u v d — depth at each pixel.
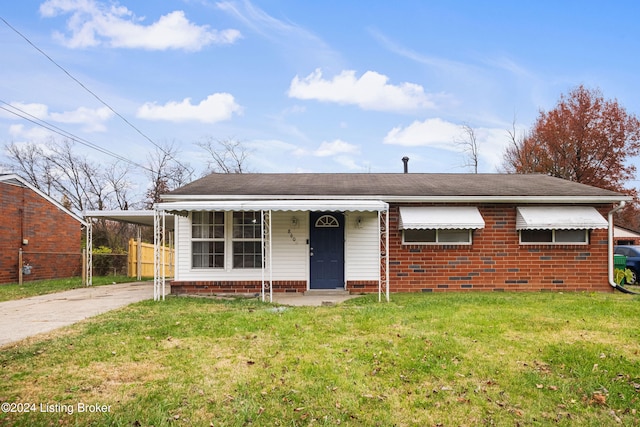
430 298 11.50
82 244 27.38
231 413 4.50
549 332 7.45
